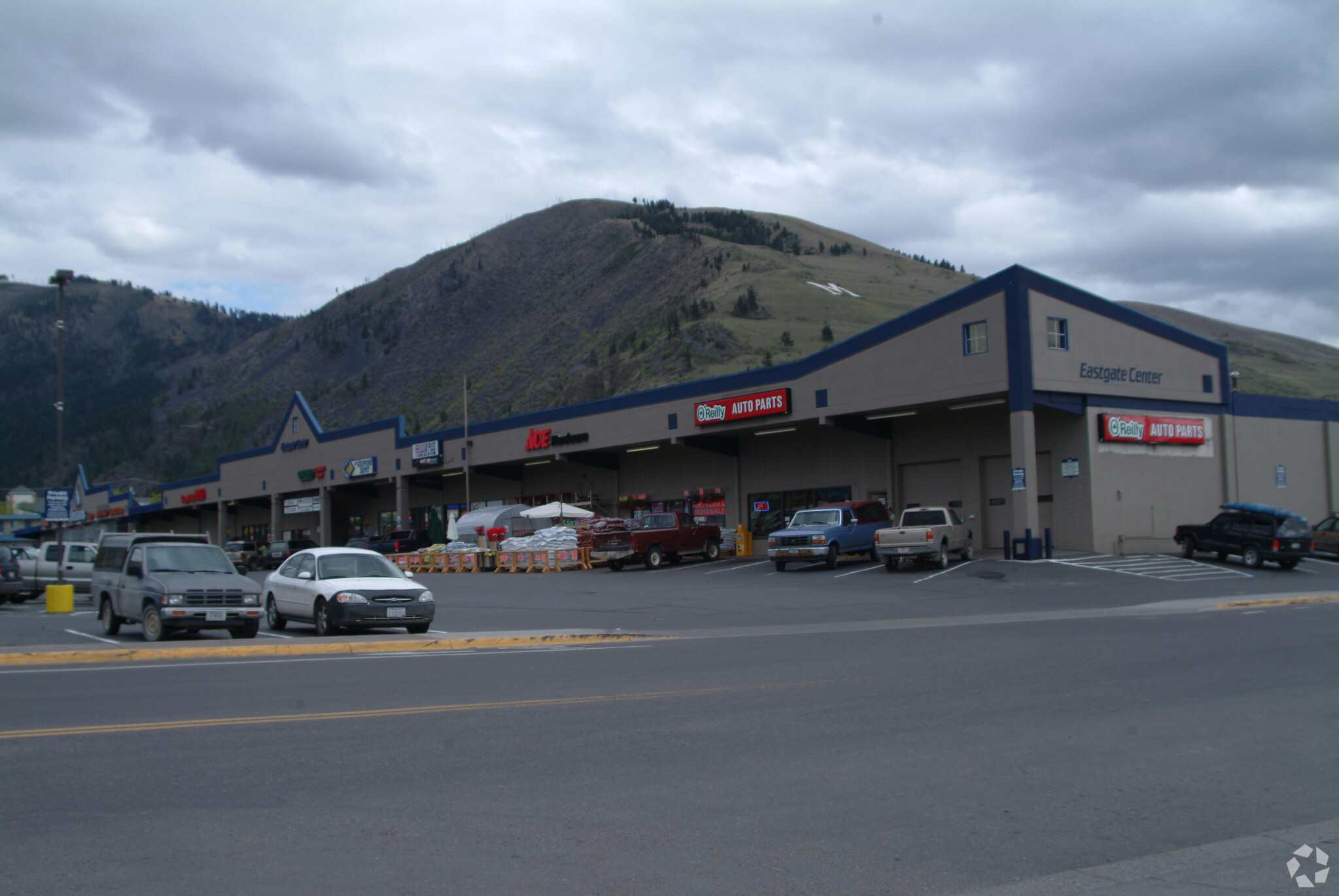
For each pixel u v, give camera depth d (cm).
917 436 3650
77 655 1460
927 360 3266
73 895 486
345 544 6600
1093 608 2086
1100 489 3209
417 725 896
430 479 5741
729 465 4306
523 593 2838
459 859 539
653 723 901
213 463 18438
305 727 890
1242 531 2972
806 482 4016
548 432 4716
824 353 3594
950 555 3173
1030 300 3056
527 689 1116
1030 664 1253
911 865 533
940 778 704
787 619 2031
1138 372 3356
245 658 1487
